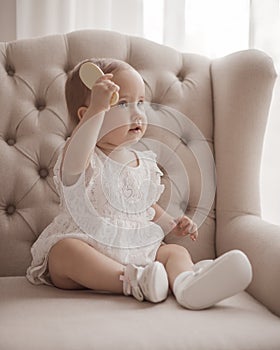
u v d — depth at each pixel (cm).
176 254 135
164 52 169
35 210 153
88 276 125
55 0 196
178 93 164
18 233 151
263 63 155
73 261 126
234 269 114
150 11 203
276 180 210
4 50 164
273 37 204
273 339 103
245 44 206
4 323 105
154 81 165
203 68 170
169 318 108
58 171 137
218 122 161
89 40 164
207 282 114
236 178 154
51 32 197
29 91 160
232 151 155
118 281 124
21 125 157
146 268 119
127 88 136
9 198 154
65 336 99
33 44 163
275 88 207
